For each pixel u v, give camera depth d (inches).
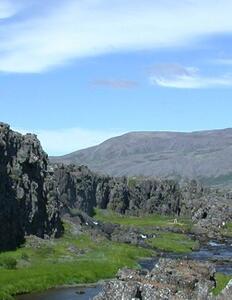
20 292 3789.4
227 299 1932.8
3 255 4672.7
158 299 2300.7
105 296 2399.1
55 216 6122.1
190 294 2374.5
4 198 5177.2
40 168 6220.5
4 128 5743.1
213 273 2923.2
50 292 3860.7
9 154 5664.4
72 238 6146.7
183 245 6924.2
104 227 7628.0
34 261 4749.0
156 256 5792.3
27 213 5600.4
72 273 4333.2
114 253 5487.2
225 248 7052.2
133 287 2352.4
